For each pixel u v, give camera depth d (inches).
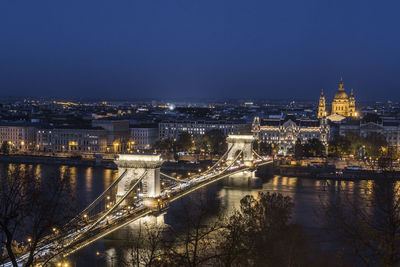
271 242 7308.1
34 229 5595.5
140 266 6619.1
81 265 7273.6
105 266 7204.7
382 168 6815.9
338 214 5068.9
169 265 5954.7
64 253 6688.0
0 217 5157.5
